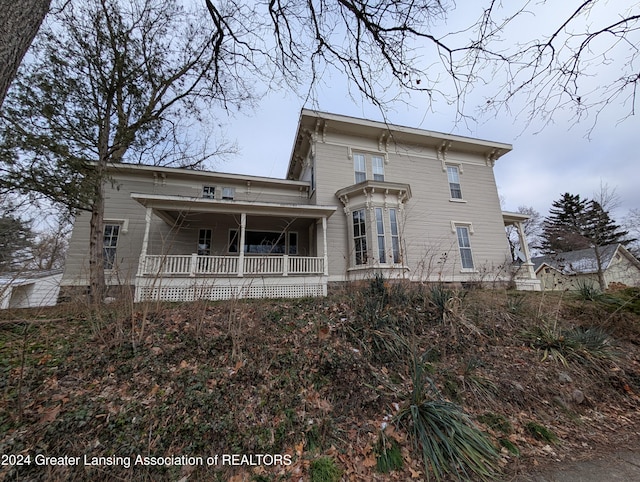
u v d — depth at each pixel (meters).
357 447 2.76
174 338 4.25
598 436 3.11
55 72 6.11
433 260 10.77
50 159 5.64
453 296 5.67
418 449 2.69
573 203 25.98
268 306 5.89
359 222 9.91
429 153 12.04
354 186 9.89
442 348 4.44
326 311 5.61
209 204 8.36
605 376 4.16
